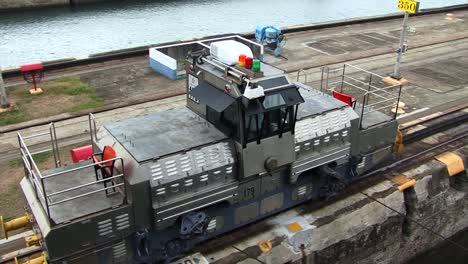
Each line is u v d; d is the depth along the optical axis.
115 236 7.30
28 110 14.70
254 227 9.34
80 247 7.03
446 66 19.86
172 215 7.59
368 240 10.41
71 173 8.13
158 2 43.69
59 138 13.02
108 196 7.45
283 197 9.33
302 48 22.14
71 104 15.23
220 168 7.93
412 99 16.09
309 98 10.05
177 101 15.69
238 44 8.64
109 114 14.54
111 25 35.69
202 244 8.86
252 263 8.61
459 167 12.09
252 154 8.04
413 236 11.54
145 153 7.53
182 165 7.61
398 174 11.37
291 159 8.61
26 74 17.34
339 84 17.25
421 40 24.08
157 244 7.95
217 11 41.38
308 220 9.60
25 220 7.88
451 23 28.08
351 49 22.19
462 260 12.35
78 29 34.44
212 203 8.00
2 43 30.81
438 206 11.84
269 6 44.41
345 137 9.66
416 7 16.47
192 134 8.26
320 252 9.55
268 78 7.98
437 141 13.05
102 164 7.50
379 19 28.20
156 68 18.56
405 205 11.12
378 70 19.17
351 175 10.48
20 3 38.75
